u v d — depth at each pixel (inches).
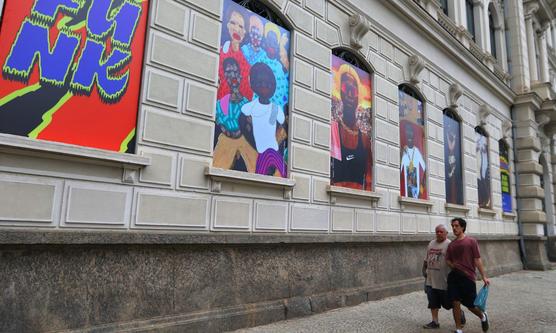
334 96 357.1
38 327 175.5
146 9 231.9
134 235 205.8
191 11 250.7
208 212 245.1
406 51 457.4
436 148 492.7
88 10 207.3
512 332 261.4
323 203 325.4
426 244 444.8
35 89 187.0
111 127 210.1
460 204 534.3
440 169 494.0
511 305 356.8
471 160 574.9
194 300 229.1
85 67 203.8
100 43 210.2
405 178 430.9
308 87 327.0
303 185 309.9
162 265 219.0
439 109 510.9
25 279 174.9
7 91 179.3
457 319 245.9
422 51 486.9
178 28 242.2
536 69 865.5
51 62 192.9
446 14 612.1
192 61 246.7
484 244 585.9
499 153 676.7
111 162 205.2
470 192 559.5
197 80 247.9
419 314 300.4
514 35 791.1
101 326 191.5
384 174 397.4
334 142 350.0
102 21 211.9
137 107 221.8
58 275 183.8
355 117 377.4
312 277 302.7
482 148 621.9
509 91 709.9
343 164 355.9
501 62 760.3
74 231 189.5
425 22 478.0
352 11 384.2
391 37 434.3
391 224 396.8
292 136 307.7
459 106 562.3
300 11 329.7
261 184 277.1
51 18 194.4
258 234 272.1
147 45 227.5
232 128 268.8
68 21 199.8
